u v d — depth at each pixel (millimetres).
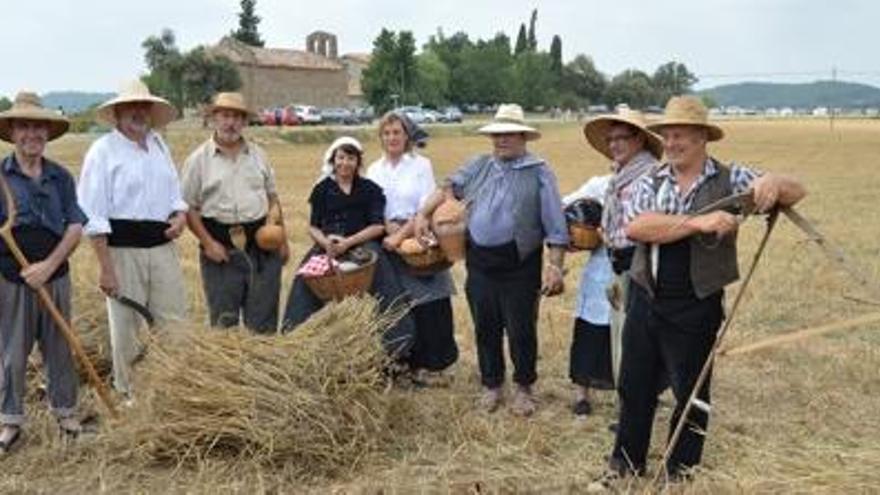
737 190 5570
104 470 6328
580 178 38531
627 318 5961
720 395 8031
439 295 8188
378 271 8094
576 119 108062
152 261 7383
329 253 7867
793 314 11281
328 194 8078
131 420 6602
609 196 6855
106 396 6902
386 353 7527
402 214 8312
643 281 5750
